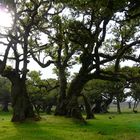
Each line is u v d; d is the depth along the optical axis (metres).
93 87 113.38
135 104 137.62
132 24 49.00
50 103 116.44
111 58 50.84
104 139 30.50
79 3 33.91
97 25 49.03
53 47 61.09
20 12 46.78
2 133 34.94
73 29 48.91
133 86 82.94
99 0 28.33
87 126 44.94
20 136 31.94
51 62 56.84
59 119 51.28
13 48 50.00
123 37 52.28
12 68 50.59
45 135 32.62
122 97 120.00
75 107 53.81
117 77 51.31
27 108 49.59
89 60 52.50
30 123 46.00
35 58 55.62
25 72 50.38
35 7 47.84
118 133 35.97
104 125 47.19
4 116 85.38
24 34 49.84
